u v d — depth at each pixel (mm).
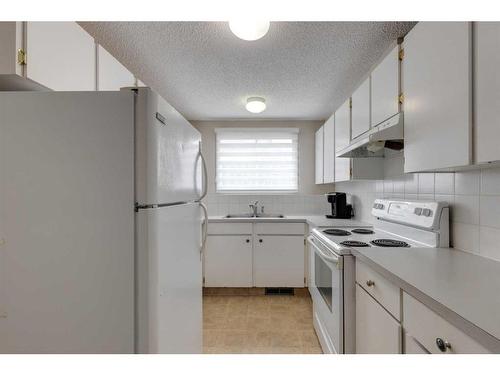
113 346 882
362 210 2678
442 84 1085
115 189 883
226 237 3020
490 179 1201
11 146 892
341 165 2434
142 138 884
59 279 889
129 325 878
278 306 2742
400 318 1000
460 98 985
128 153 880
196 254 1450
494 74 855
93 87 1484
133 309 879
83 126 883
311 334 2188
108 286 882
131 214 878
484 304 752
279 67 2057
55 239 888
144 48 1803
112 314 882
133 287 879
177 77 2234
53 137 885
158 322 922
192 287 1362
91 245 882
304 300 2893
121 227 879
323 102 2826
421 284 902
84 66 1418
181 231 1181
